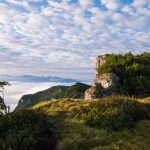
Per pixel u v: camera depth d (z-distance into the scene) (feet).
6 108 64.54
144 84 113.09
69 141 53.83
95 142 54.13
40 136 54.19
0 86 66.28
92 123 61.31
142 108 66.49
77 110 68.13
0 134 54.80
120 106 65.05
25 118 58.90
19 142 51.08
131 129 59.67
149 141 55.42
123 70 121.19
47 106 82.43
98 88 108.27
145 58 132.77
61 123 63.26
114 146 52.39
